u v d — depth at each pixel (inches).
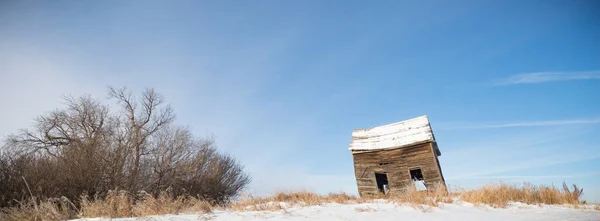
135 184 620.1
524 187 438.3
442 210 319.6
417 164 664.4
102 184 539.5
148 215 287.7
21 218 273.0
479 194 391.5
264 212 301.4
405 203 358.9
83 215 293.3
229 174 914.7
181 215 292.5
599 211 325.1
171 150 818.8
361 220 258.4
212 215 285.4
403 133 735.7
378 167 706.8
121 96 991.0
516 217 281.7
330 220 258.8
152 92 1027.3
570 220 252.1
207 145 911.0
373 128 813.9
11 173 425.4
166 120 1013.2
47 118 874.8
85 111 895.7
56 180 469.1
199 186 784.3
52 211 281.0
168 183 727.1
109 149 628.1
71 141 789.9
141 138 828.6
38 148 700.7
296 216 276.7
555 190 426.9
